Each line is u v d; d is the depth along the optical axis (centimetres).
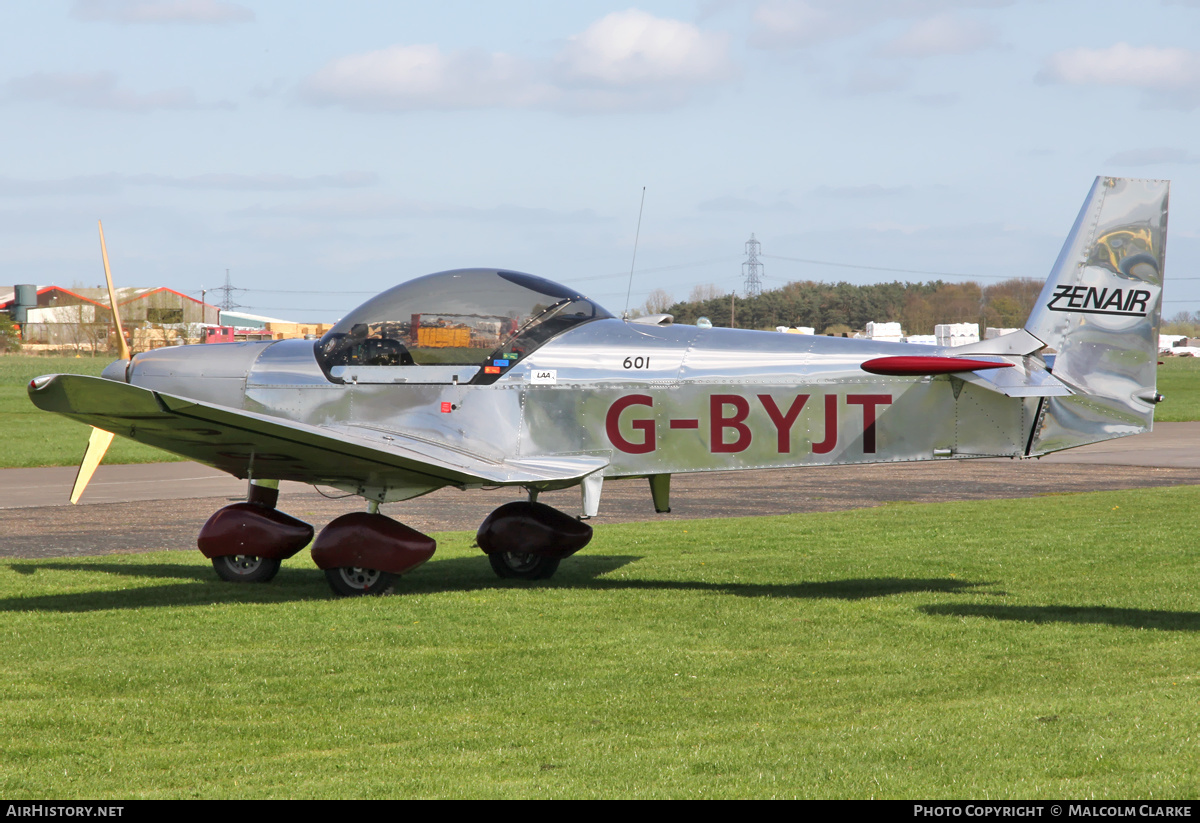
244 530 3170
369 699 1939
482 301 3042
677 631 2464
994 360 2870
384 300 3109
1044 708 1820
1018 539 3822
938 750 1616
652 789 1486
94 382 2470
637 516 4859
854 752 1614
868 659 2188
